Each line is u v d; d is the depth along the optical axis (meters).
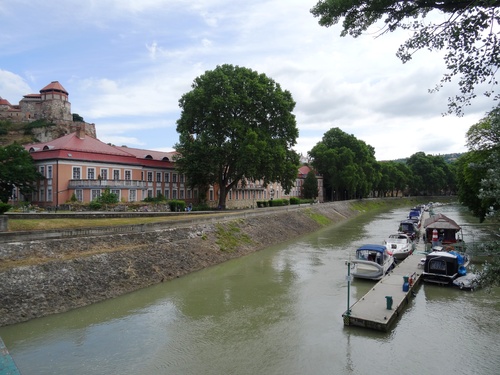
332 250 38.16
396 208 110.81
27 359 14.55
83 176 51.00
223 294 23.03
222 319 18.98
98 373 13.70
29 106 119.69
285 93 59.19
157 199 55.31
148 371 13.89
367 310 18.84
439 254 25.45
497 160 8.83
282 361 14.70
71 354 15.04
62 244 23.16
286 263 31.84
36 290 19.11
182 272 27.67
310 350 15.62
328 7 13.30
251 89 54.59
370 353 15.34
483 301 21.66
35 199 51.00
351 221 70.00
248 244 38.59
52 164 48.88
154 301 21.55
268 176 55.22
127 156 57.12
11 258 20.20
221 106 52.09
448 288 24.33
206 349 15.70
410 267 28.45
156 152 69.50
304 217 59.25
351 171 94.56
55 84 120.69
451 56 10.73
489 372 13.81
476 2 9.58
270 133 58.00
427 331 17.50
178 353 15.31
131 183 54.12
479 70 10.29
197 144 53.09
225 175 59.94
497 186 8.20
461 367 14.20
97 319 18.69
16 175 47.56
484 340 16.48
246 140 51.38
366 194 109.25
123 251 25.70
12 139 109.31
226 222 40.41
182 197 67.06
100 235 25.95
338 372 13.88
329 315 19.55
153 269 26.08
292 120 58.00
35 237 22.02
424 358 14.91
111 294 21.94
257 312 20.00
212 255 32.34
